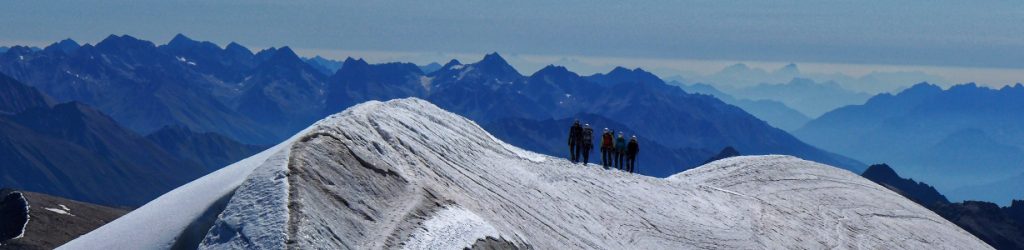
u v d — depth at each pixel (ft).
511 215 135.64
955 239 256.32
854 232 224.74
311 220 89.97
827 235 212.02
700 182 250.57
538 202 152.15
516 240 120.37
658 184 206.90
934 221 272.92
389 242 96.37
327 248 87.15
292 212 89.97
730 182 253.44
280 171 98.12
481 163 162.30
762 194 242.58
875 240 222.48
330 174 105.19
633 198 184.75
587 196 173.68
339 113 144.36
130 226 102.99
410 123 159.84
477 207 126.93
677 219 180.45
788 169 287.28
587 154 207.00
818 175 290.56
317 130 119.24
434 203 115.24
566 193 168.14
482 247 107.65
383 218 102.89
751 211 211.61
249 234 86.12
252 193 94.58
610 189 185.57
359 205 102.42
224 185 104.27
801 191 258.78
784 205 232.12
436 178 133.08
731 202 216.13
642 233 163.22
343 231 93.35
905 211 272.31
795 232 204.54
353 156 115.96
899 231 241.76
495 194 143.54
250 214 89.92
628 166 215.10
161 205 108.99
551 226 141.59
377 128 140.15
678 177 263.08
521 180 163.02
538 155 199.82
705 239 172.45
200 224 96.12
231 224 88.99
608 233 153.58
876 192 289.74
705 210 196.85
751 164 284.20
